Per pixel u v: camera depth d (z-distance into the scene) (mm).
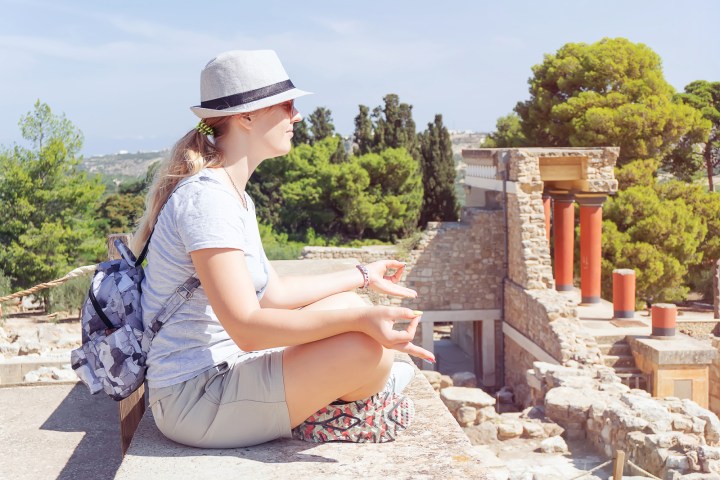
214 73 2486
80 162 32031
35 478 4039
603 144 33125
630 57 34250
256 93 2479
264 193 50812
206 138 2527
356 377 2428
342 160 50812
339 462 2447
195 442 2545
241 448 2566
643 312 25109
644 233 30609
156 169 2582
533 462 9180
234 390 2477
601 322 19109
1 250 29922
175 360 2490
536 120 37344
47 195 30469
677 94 45875
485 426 9969
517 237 21594
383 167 45219
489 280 23938
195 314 2480
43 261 30391
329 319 2324
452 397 10445
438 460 2467
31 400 5434
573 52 35906
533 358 19953
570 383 12398
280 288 2861
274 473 2342
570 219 23047
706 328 21266
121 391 2562
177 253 2426
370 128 52406
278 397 2465
